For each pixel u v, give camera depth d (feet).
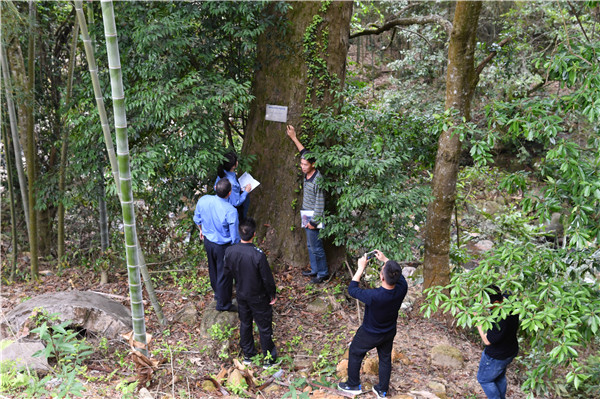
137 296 13.42
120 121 11.97
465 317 10.83
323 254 21.06
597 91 10.60
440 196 19.79
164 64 18.42
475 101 36.50
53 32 25.39
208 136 18.75
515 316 13.84
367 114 20.98
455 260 23.31
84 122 19.26
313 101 21.43
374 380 15.71
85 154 20.03
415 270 26.78
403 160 21.52
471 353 18.86
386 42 55.62
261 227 22.98
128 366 14.78
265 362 16.19
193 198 21.93
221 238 17.13
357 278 14.24
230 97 18.45
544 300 10.79
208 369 15.66
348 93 20.66
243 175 20.89
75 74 24.35
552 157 10.91
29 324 14.74
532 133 11.09
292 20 21.01
